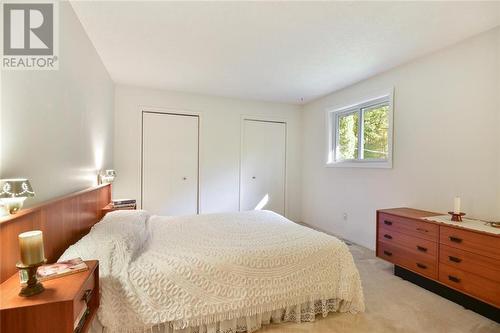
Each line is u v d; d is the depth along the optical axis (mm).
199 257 1641
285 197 4809
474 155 2248
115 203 2957
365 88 3424
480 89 2205
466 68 2303
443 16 1951
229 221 2594
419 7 1847
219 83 3621
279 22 2059
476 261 1852
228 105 4359
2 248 1044
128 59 2799
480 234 1827
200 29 2170
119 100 3729
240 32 2219
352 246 3455
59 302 953
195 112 4141
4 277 1055
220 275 1604
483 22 2031
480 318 1853
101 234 1660
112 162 3592
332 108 4059
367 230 3408
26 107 1262
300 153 4906
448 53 2449
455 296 2061
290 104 4789
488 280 1782
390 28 2135
